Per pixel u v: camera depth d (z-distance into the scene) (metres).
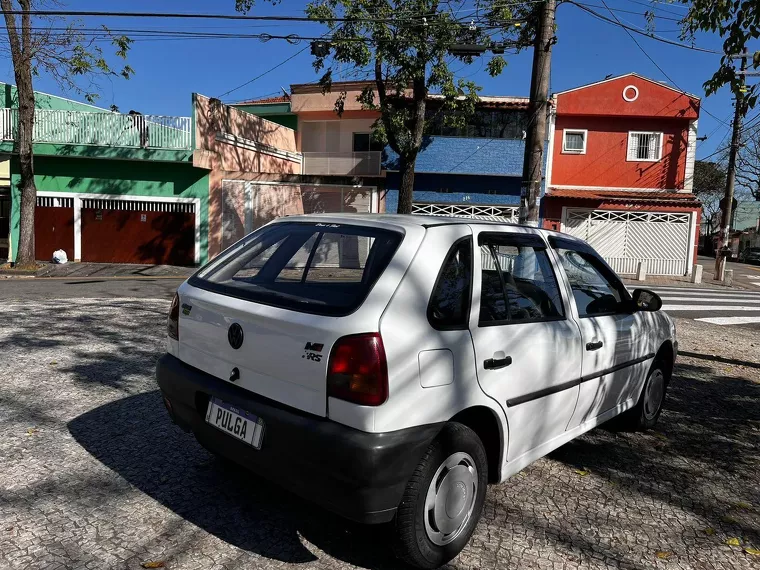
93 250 21.00
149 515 3.12
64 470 3.58
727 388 6.43
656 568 2.91
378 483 2.41
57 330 7.47
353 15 16.20
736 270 30.02
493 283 3.15
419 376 2.56
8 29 16.83
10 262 19.89
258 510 3.23
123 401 4.86
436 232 2.95
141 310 9.41
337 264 2.97
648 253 24.27
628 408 4.48
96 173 20.77
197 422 3.08
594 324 3.82
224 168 21.72
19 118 17.58
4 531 2.89
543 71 9.32
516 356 3.07
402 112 19.62
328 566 2.75
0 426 4.22
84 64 16.67
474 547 2.99
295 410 2.62
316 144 26.88
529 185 9.45
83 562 2.68
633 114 23.94
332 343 2.50
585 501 3.59
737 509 3.60
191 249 21.25
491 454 3.07
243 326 2.86
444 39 16.14
